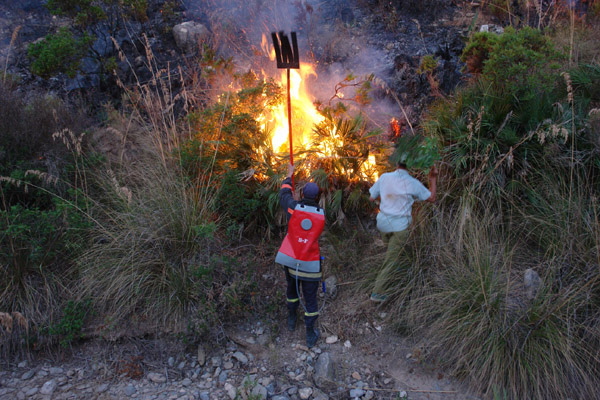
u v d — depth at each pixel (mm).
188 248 4965
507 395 3826
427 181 5262
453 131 5410
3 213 4668
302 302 4836
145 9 8164
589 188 4836
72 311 4402
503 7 8195
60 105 6191
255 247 5316
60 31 6668
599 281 4160
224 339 4508
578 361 3871
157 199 5113
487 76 5680
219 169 5602
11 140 5543
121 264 4719
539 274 4496
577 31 7227
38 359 4328
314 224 4121
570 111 5086
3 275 4512
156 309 4547
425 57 6543
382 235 4770
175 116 6934
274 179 5309
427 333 4355
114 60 6984
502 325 4008
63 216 4871
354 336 4512
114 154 6078
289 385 4070
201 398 3949
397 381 4090
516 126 5344
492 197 4961
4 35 7965
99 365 4270
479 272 4121
